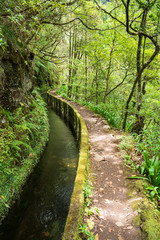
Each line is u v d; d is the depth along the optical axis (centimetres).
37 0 267
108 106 779
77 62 1021
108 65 952
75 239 158
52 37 529
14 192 308
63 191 372
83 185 240
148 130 386
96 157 364
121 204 229
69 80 1247
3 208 272
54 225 287
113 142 449
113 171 314
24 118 390
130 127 578
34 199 343
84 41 1006
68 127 866
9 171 300
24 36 421
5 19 327
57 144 630
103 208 222
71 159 517
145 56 687
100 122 644
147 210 202
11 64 358
